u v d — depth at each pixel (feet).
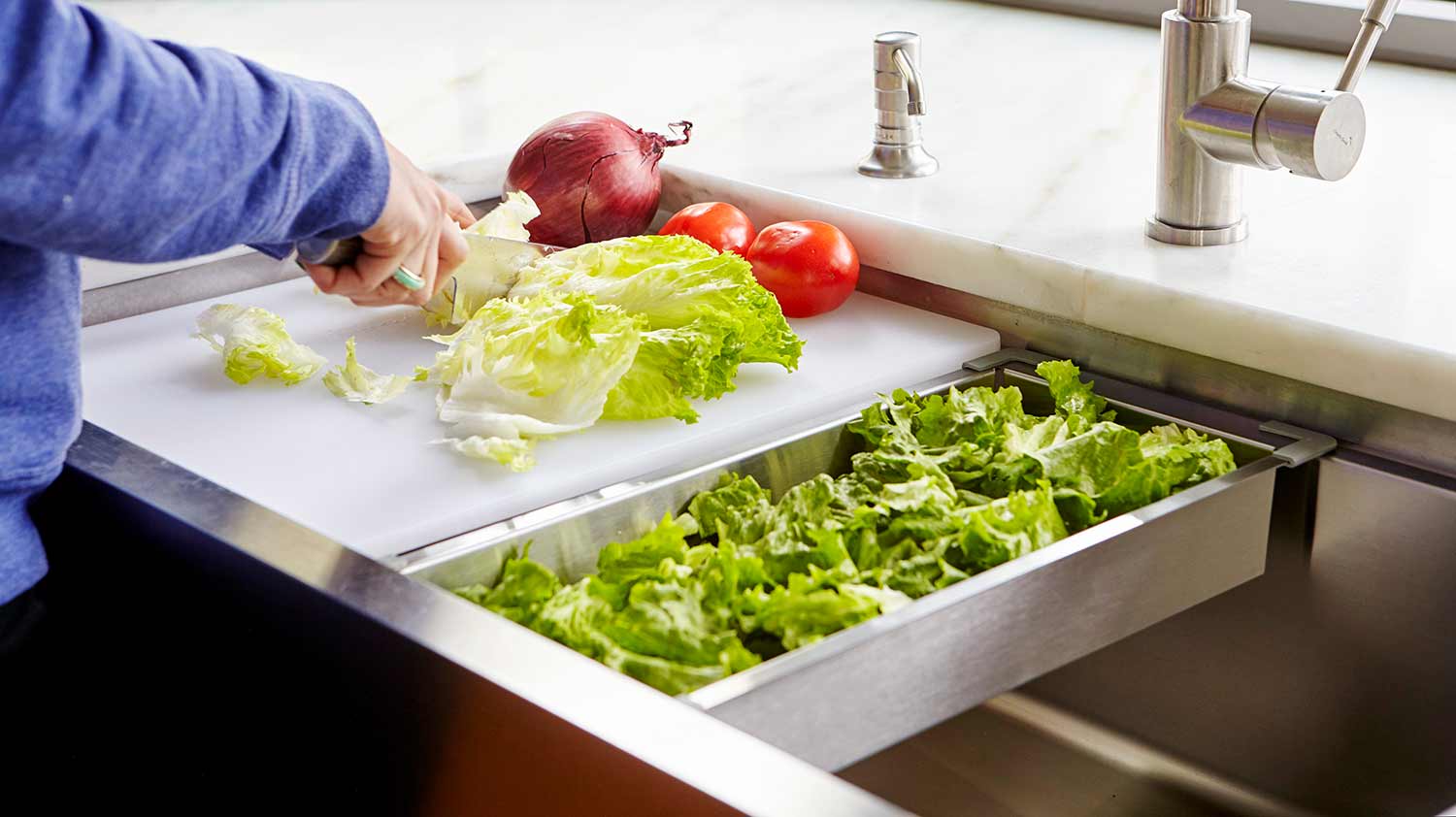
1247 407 3.59
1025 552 2.98
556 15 6.98
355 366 3.86
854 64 5.83
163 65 2.46
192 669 3.20
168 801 3.18
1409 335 3.18
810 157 4.77
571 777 2.33
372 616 2.63
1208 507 3.14
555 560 3.21
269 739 3.02
